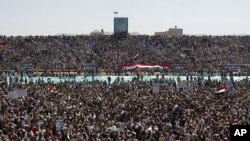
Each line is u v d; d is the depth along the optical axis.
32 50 117.62
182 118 36.69
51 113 36.84
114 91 57.44
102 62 110.75
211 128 31.38
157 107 41.25
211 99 49.03
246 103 45.94
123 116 37.44
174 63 111.56
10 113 35.12
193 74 98.38
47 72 96.12
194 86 67.00
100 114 37.81
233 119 34.59
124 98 49.16
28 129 28.69
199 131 29.64
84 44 125.44
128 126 32.56
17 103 41.88
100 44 127.19
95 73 98.00
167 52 123.81
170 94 52.91
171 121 36.50
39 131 27.33
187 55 121.88
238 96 52.88
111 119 36.84
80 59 113.06
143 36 136.75
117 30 138.75
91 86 64.06
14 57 111.44
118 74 93.75
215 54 123.88
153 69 100.06
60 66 106.00
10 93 45.41
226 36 137.50
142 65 97.00
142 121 33.97
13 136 26.23
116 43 129.25
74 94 52.03
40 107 39.78
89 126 30.97
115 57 116.38
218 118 35.47
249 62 118.31
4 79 76.62
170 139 27.95
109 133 29.22
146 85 66.12
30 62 108.50
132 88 61.25
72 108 39.31
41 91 54.88
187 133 29.20
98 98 47.78
